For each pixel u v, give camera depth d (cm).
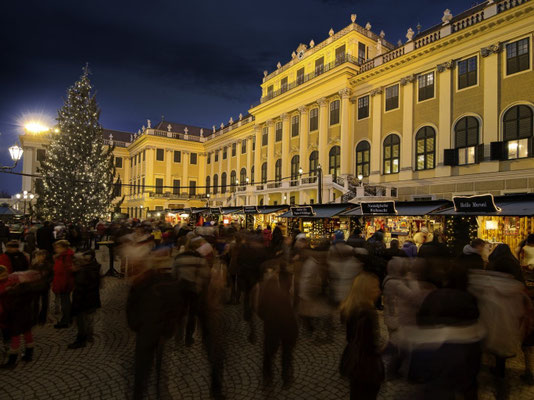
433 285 399
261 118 4206
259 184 4103
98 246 2184
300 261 702
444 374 286
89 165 2792
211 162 5906
